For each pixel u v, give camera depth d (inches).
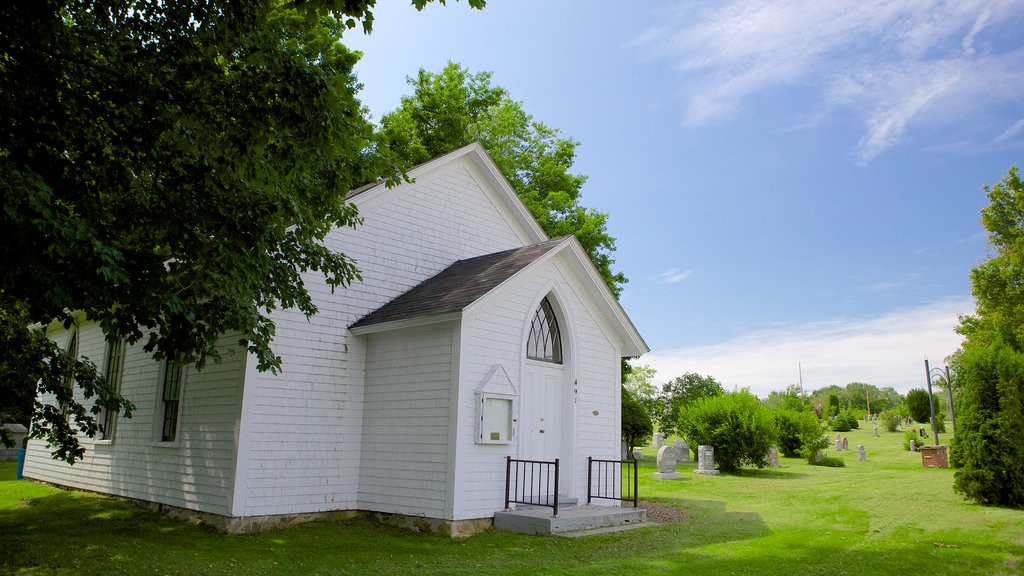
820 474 897.5
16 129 302.5
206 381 478.9
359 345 508.4
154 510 504.1
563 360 528.7
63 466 669.9
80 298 283.0
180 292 337.4
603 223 1149.1
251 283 340.8
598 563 346.0
